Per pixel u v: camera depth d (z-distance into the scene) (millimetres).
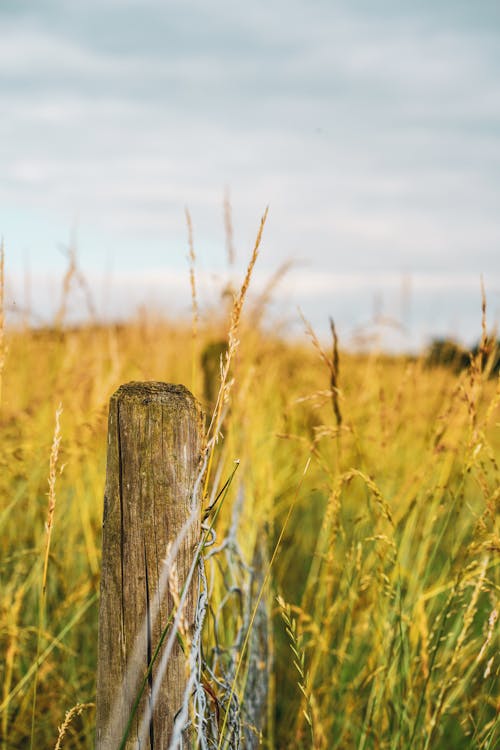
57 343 3918
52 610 2883
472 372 2143
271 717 2395
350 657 2488
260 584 2719
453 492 2383
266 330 3855
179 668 1392
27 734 2279
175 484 1376
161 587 1382
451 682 2031
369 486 2137
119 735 1412
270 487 3189
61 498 3250
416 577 2492
